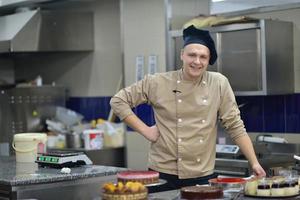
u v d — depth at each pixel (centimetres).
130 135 535
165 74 327
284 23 434
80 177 322
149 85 327
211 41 309
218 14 488
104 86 593
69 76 634
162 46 498
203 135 316
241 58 432
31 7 602
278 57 429
